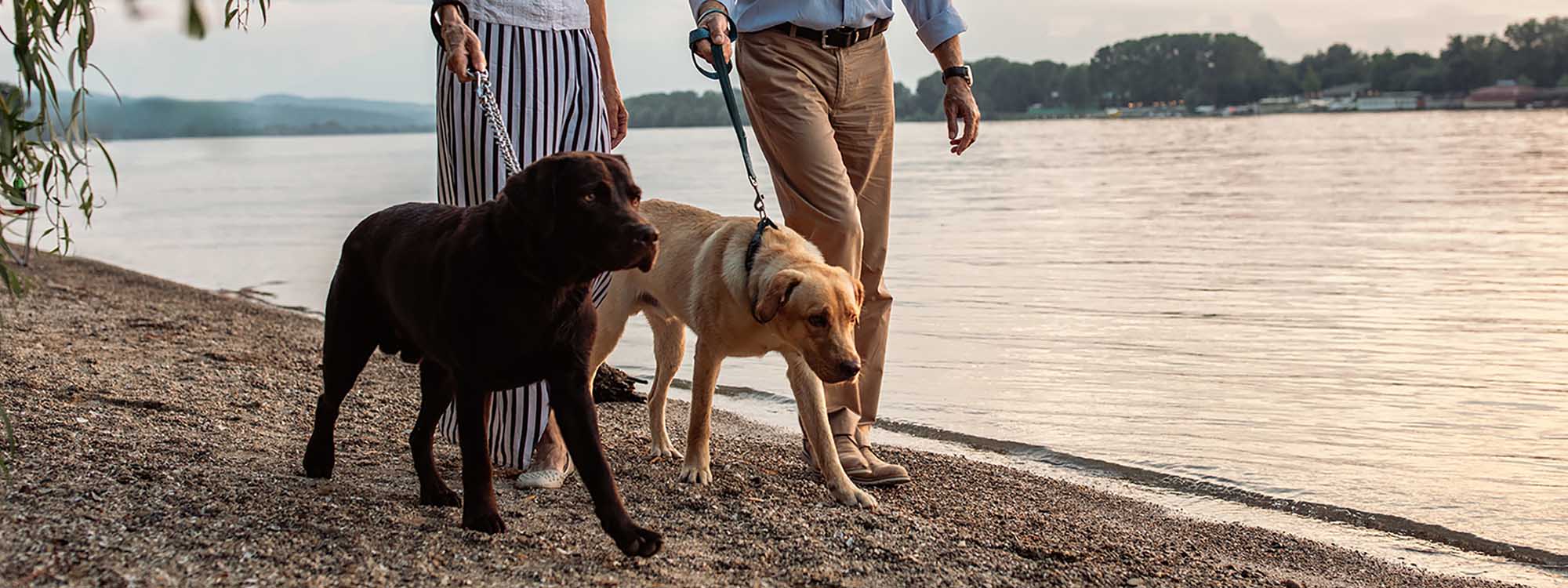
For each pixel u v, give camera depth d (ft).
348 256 12.32
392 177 121.39
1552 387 20.85
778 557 11.52
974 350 25.08
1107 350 24.97
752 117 15.03
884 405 20.68
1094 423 19.24
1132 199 68.33
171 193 103.09
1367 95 480.23
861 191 15.46
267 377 19.99
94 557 9.84
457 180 13.39
